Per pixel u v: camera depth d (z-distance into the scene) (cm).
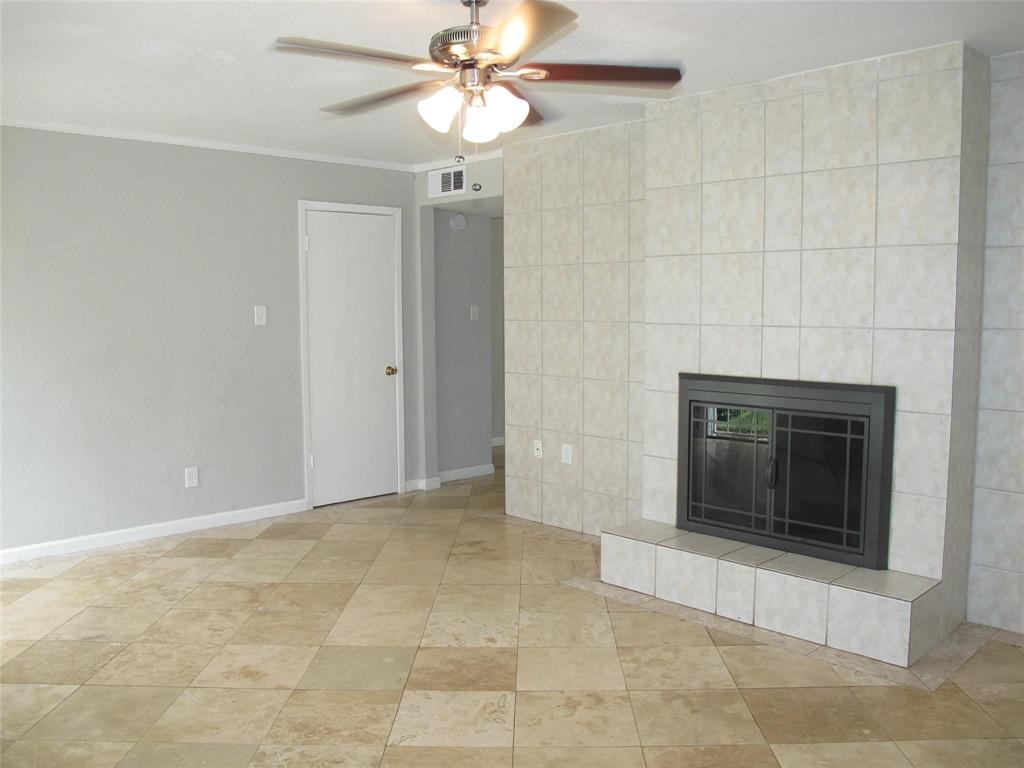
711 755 243
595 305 459
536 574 406
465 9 263
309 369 532
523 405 506
